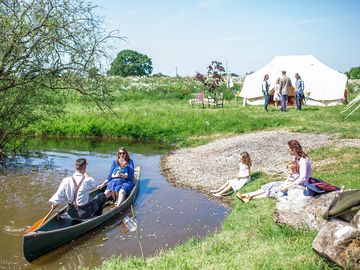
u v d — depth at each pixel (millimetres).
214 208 11164
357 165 12344
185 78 49219
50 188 13070
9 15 13133
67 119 24047
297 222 7504
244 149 17000
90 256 8258
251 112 25438
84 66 14461
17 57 13445
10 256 8281
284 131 19406
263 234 7695
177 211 10961
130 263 6906
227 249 7238
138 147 20547
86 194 9609
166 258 6914
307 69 28938
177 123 23438
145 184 13805
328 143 16141
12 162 16969
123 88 36188
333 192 7609
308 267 5797
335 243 5688
